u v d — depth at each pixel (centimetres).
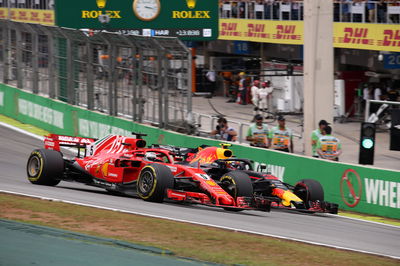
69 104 7725
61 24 8225
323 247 2988
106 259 2514
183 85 6212
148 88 6675
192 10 8688
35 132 7825
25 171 5303
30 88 8431
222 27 11594
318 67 6188
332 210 4144
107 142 4512
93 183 4375
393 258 2841
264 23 10462
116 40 6956
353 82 9606
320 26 6166
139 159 4194
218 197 3806
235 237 2988
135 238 2858
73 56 7662
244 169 4375
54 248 2641
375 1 8206
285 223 3700
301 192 4325
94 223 3112
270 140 5725
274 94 10988
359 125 9019
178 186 4044
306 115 6272
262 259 2623
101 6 8375
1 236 2792
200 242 2844
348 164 4775
